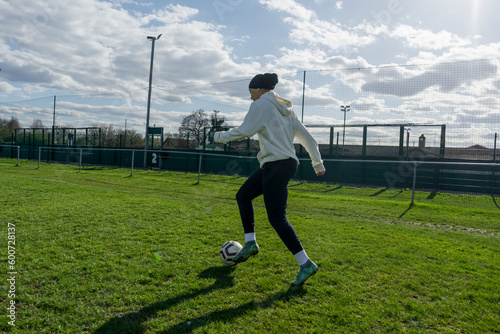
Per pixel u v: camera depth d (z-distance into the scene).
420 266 2.90
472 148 14.05
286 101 2.66
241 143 19.28
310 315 2.02
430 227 5.13
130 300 2.17
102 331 1.82
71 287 2.35
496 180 13.01
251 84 2.65
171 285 2.42
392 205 7.43
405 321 1.99
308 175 17.06
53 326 1.85
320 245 3.52
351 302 2.19
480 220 5.84
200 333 1.81
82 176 12.49
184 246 3.38
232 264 2.79
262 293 2.31
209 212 5.36
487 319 2.01
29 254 3.01
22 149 28.77
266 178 2.48
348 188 13.06
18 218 4.50
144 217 4.79
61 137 26.16
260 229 4.18
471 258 3.18
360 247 3.46
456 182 13.66
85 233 3.79
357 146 17.73
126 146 23.55
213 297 2.24
